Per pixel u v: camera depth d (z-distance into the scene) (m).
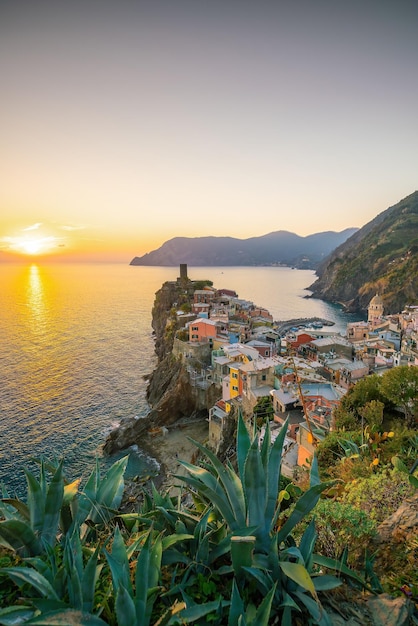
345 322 138.38
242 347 56.78
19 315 134.38
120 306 163.50
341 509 6.88
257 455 4.88
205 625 4.02
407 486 8.21
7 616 3.68
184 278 117.19
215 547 5.06
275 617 4.32
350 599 4.88
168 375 59.19
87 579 3.97
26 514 5.51
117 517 6.10
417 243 179.38
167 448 44.69
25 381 63.34
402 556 5.92
